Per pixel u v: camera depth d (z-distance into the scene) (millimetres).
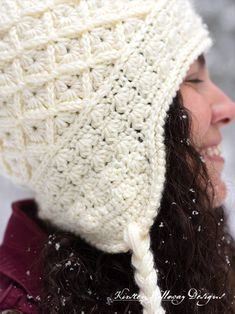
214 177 1159
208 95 1171
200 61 1155
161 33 1011
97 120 974
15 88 1002
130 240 967
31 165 1059
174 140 1039
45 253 1064
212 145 1175
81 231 1065
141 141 987
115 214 991
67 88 980
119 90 971
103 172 987
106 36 975
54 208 1070
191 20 1108
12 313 1009
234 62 3369
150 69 990
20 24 983
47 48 973
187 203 1061
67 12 977
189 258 1065
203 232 1090
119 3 989
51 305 1005
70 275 1035
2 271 1097
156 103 986
